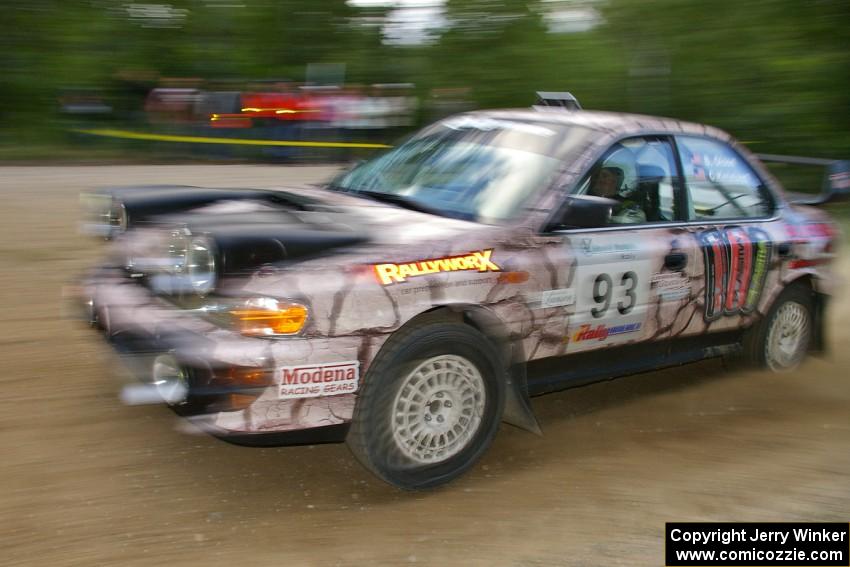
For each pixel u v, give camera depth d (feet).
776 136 58.34
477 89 72.95
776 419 14.93
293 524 10.56
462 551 10.14
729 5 61.57
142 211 12.63
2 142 50.39
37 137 52.06
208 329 10.18
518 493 11.73
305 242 10.67
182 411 10.36
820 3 57.98
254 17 70.59
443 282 11.17
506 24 74.74
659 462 12.98
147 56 65.98
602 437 13.88
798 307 16.81
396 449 11.19
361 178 14.75
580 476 12.37
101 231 13.37
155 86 56.34
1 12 61.11
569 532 10.73
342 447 12.81
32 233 25.93
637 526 10.96
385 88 52.75
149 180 38.65
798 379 16.88
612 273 13.00
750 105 59.88
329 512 10.93
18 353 15.43
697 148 14.88
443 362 11.41
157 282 11.34
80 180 38.06
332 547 10.07
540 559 10.04
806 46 58.70
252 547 9.96
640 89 65.26
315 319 10.26
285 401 10.22
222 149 48.98
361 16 73.92
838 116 57.62
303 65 71.61
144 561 9.51
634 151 13.85
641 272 13.38
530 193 12.69
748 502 11.77
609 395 15.81
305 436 10.60
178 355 10.11
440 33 75.56
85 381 14.35
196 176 40.52
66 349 15.80
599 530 10.82
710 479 12.45
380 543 10.22
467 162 13.70
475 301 11.48
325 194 14.05
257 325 10.01
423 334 11.10
